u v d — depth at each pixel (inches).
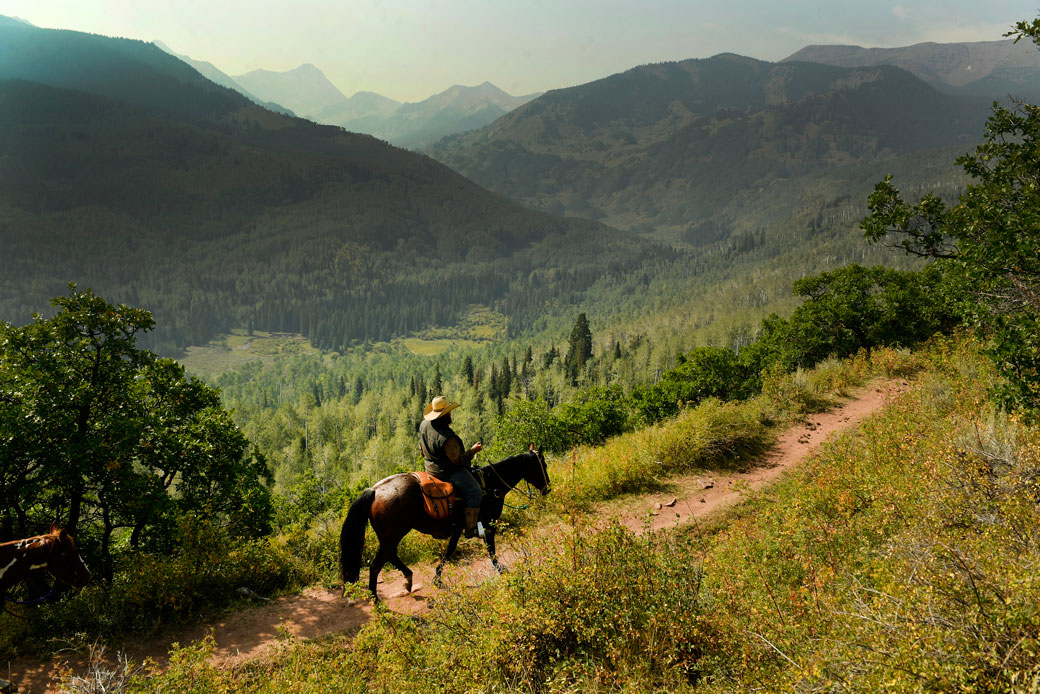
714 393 828.6
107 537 450.3
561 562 211.8
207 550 319.3
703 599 199.5
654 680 169.6
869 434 406.9
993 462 251.9
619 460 450.6
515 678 175.8
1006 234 340.8
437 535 291.9
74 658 246.8
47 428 403.2
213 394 546.6
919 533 202.2
